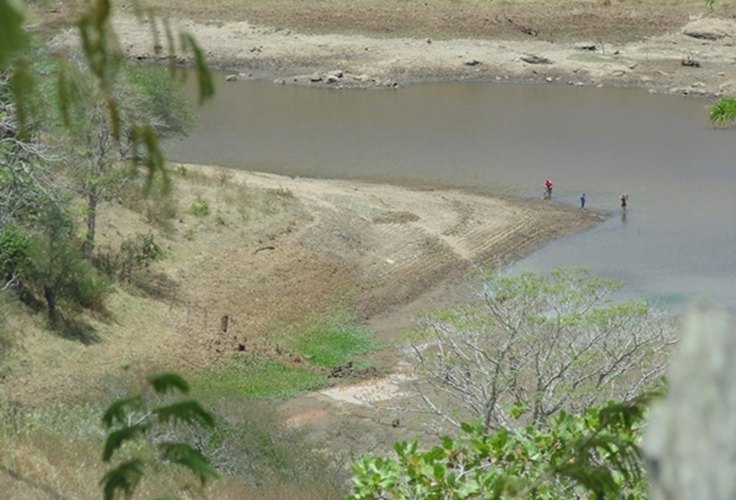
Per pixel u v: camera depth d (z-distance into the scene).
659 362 55.38
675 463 3.67
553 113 152.62
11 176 64.62
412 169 127.69
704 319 3.76
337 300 93.31
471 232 107.56
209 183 106.81
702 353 3.73
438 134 142.25
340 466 56.16
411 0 185.38
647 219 113.19
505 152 134.50
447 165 129.38
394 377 80.81
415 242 103.88
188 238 94.69
